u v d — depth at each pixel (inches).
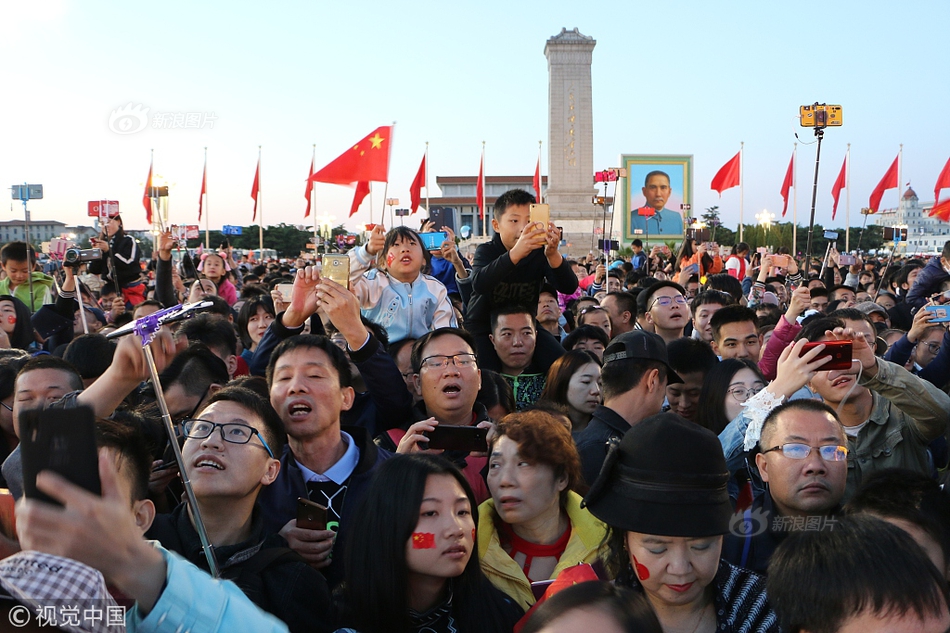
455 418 159.9
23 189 319.6
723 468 100.4
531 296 227.8
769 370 191.5
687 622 101.7
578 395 182.9
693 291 501.0
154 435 136.6
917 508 104.1
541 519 123.3
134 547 58.9
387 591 100.3
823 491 114.5
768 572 85.8
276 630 67.2
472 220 3176.7
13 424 154.4
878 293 398.9
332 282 154.6
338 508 132.0
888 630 73.5
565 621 66.4
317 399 133.6
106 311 360.8
